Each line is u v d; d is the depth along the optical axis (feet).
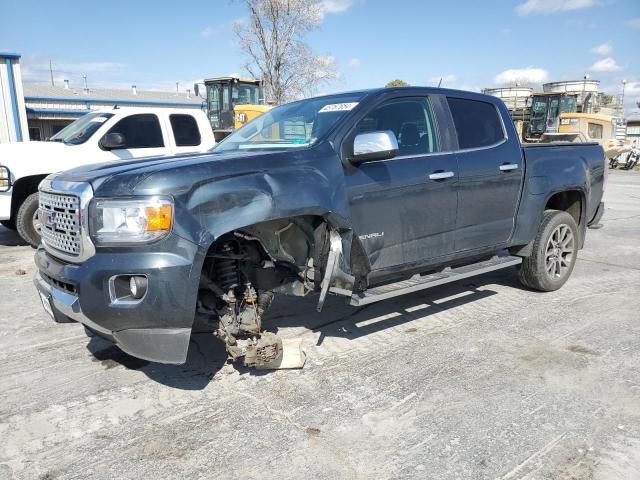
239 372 12.91
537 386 12.13
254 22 112.78
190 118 29.84
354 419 10.79
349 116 13.30
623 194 54.90
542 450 9.70
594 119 84.64
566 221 18.83
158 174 10.16
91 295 10.19
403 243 14.06
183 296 10.01
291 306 17.66
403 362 13.42
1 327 16.01
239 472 9.18
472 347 14.34
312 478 9.00
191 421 10.79
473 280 20.89
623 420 10.69
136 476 9.09
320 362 13.44
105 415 11.05
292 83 117.29
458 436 10.16
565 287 19.97
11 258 24.80
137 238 9.96
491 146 16.38
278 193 11.13
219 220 10.38
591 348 14.26
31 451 9.83
